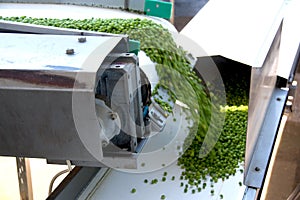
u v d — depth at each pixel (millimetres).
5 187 1784
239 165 1104
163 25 1270
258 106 1083
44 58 696
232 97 1393
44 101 671
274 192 2133
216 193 1010
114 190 1021
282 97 1435
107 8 1441
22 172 1301
